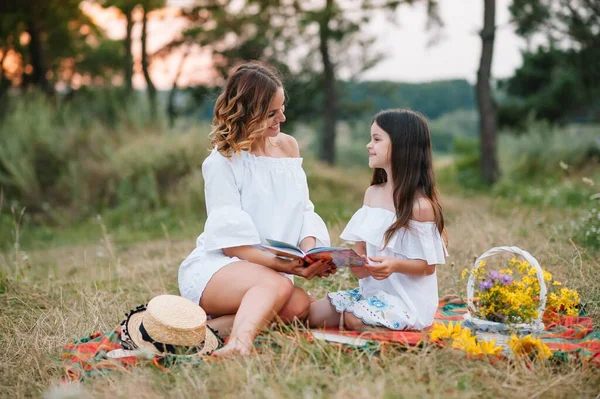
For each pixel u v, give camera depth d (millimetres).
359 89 21172
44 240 9562
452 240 5910
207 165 3670
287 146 3918
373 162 3559
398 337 3242
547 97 20719
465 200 12781
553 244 5516
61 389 2746
